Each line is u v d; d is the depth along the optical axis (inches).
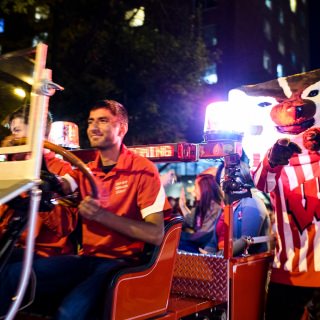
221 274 109.2
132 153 100.0
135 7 459.8
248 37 1047.0
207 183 155.4
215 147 111.2
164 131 484.7
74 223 103.3
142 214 92.8
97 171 99.4
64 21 425.7
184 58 496.1
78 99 409.7
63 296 94.0
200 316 107.3
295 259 115.8
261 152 119.9
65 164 111.0
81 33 437.4
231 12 992.2
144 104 460.4
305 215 116.3
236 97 123.9
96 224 97.2
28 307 93.7
